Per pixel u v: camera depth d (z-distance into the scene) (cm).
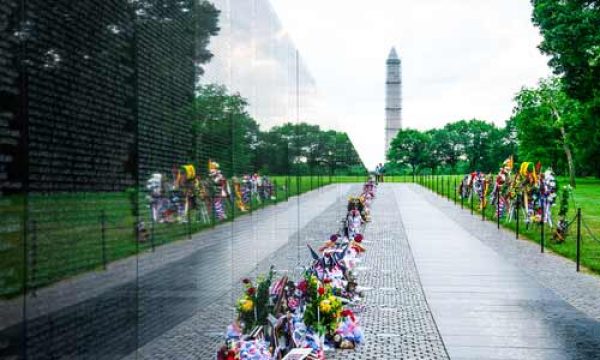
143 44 557
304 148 1510
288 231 1170
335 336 919
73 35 434
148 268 542
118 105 502
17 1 368
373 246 2158
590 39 3356
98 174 465
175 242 609
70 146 427
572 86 3706
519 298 1288
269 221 1010
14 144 365
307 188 1538
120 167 502
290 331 827
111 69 490
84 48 448
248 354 674
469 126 12612
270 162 1048
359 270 1647
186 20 673
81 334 430
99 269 459
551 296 1307
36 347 380
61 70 418
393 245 2188
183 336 611
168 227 597
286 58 1223
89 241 447
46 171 398
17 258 367
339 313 932
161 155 593
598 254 1927
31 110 383
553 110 6950
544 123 6938
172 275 595
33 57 386
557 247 2100
